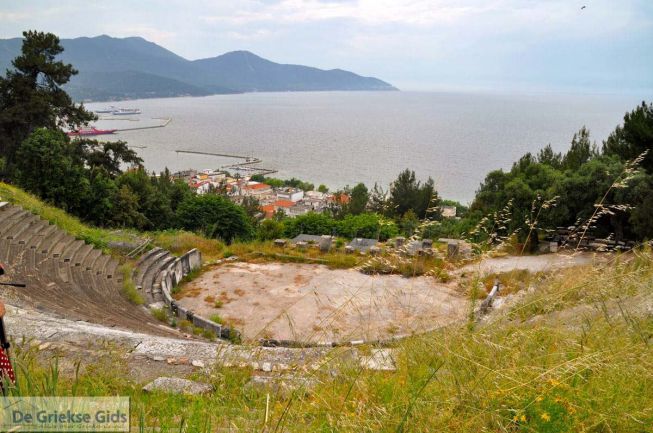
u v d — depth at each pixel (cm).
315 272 1803
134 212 3453
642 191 1870
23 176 2950
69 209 3098
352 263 1845
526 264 1653
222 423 408
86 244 1941
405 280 1473
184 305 1518
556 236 2055
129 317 1265
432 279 1238
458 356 432
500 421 348
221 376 567
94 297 1391
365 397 411
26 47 4044
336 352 521
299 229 3575
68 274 1526
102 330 880
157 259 2036
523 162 2966
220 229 3381
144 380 619
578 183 2047
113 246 2077
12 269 1343
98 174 3359
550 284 661
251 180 18100
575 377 384
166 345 788
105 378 548
